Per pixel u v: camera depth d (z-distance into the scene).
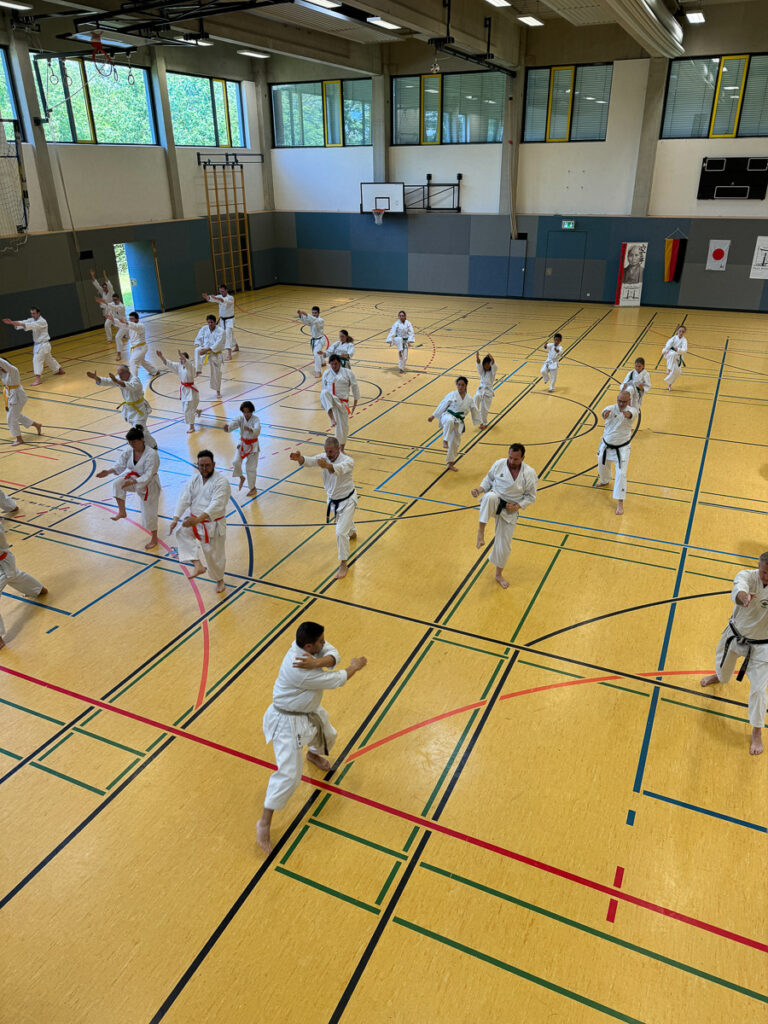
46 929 4.42
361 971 4.16
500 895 4.61
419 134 26.38
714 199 23.23
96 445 12.52
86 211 21.31
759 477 10.98
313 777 5.58
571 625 7.42
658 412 14.10
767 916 4.46
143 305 25.05
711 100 22.23
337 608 7.75
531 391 15.50
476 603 7.82
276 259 30.48
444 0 17.70
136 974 4.16
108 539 9.30
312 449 12.28
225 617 7.63
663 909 4.50
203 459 7.47
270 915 4.49
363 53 24.44
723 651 6.00
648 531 9.36
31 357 18.75
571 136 24.42
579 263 25.61
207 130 25.81
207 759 5.75
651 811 5.23
